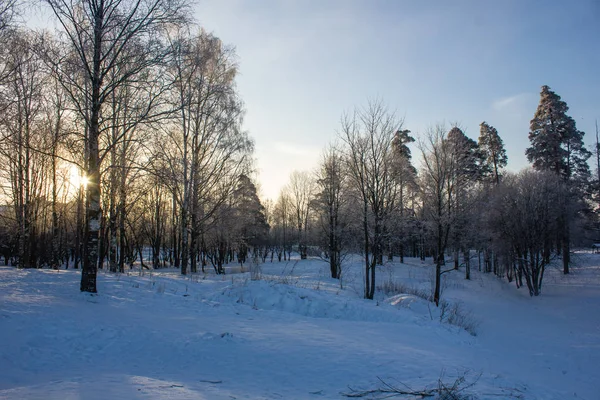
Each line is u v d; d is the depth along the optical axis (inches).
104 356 316.5
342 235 1193.4
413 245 2119.8
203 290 666.8
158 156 768.9
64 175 1016.9
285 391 260.7
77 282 574.6
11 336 319.9
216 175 1038.4
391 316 601.3
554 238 1384.1
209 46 847.7
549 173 1371.8
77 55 503.2
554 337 735.1
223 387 259.6
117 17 484.4
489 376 323.3
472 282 1453.0
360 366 320.8
